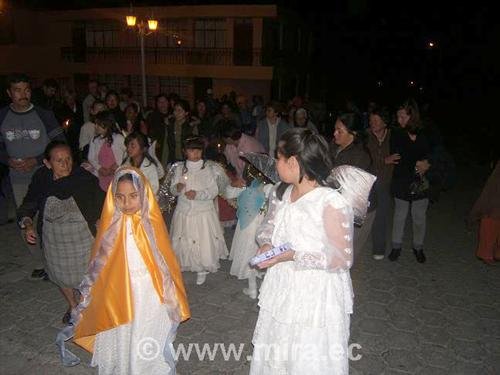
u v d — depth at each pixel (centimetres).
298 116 779
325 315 259
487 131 1653
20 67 2531
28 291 504
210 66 2297
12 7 2461
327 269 250
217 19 2272
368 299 501
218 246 513
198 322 445
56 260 396
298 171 250
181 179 487
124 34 2459
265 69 2238
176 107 783
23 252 607
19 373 369
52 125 518
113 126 576
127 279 310
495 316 471
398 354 403
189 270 514
